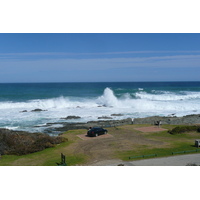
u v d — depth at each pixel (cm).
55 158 2106
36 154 2244
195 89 10206
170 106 5488
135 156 2083
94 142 2659
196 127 3219
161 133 3098
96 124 3928
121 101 5978
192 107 5431
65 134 3111
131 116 4641
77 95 7681
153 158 2012
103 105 5875
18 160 2062
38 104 5703
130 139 2780
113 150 2323
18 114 4778
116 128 3447
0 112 4966
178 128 3128
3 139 2456
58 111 5150
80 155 2184
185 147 2380
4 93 8425
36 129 3622
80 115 4734
